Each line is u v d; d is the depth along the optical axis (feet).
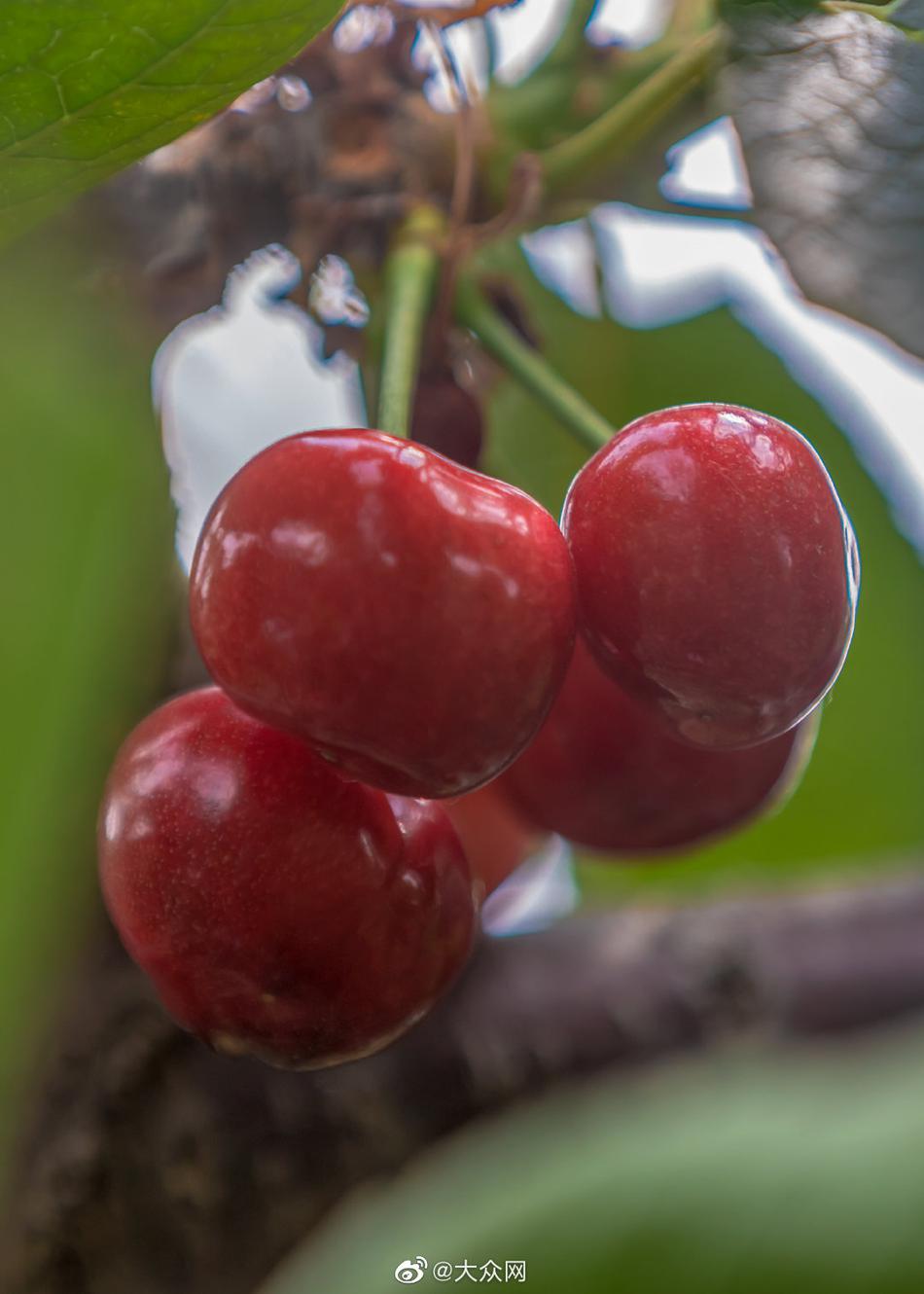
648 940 0.91
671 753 0.84
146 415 0.73
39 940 0.70
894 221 0.77
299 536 0.71
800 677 0.74
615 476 0.74
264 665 0.71
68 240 0.83
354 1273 0.68
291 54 0.72
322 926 0.73
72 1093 0.86
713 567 0.73
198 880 0.73
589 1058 0.89
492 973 0.90
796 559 0.73
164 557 0.72
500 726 0.72
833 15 0.77
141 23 0.71
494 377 0.92
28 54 0.71
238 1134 0.86
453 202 0.86
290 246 0.87
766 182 0.77
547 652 0.72
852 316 0.77
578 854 1.11
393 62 0.87
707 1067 0.87
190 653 0.84
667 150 0.87
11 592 0.70
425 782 0.72
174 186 0.85
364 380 0.89
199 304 0.86
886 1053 0.67
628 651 0.74
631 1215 0.64
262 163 0.86
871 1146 0.64
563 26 0.88
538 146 0.88
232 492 0.72
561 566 0.72
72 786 0.70
